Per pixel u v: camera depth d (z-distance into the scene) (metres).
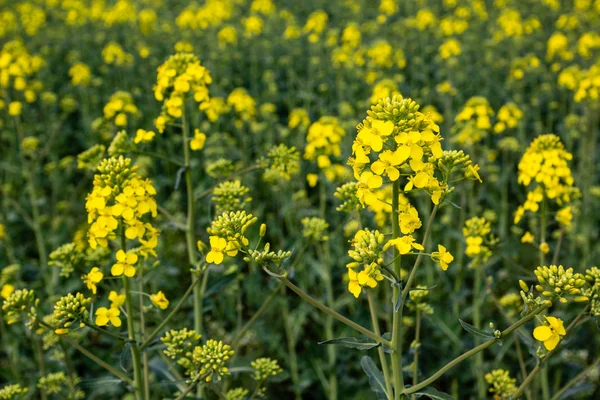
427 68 2.35
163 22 3.18
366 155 0.71
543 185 0.89
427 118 0.70
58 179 1.60
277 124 1.95
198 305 0.90
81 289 1.21
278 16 3.28
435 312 1.12
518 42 2.51
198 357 0.77
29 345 1.16
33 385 1.04
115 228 0.76
